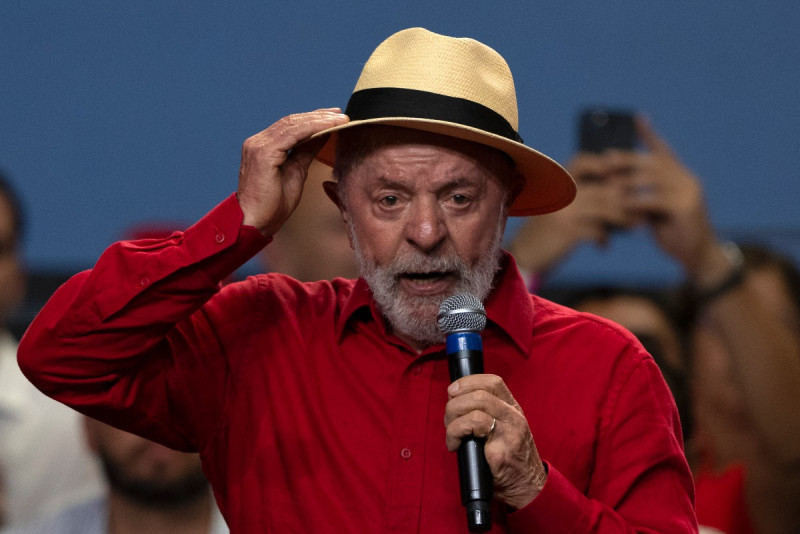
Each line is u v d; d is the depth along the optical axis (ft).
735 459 45.93
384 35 53.42
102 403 26.14
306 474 25.93
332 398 26.27
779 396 45.03
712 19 55.67
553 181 27.20
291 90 53.11
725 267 44.96
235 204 25.27
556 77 54.60
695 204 44.45
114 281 25.35
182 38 52.70
